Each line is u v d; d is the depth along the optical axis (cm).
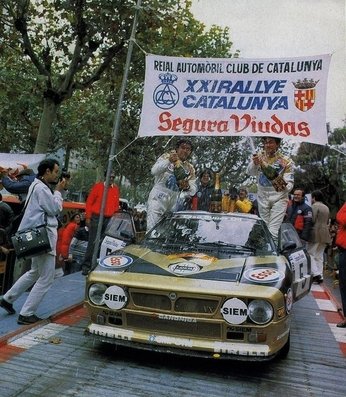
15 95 997
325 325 653
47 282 544
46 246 523
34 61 952
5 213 793
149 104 643
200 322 420
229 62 629
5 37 989
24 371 419
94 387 395
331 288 1022
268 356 413
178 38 1053
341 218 612
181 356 481
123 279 448
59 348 483
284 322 434
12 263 754
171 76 640
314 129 603
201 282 433
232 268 462
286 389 414
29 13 973
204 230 571
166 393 392
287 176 716
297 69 612
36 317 550
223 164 2059
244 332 417
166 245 548
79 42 933
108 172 643
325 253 1425
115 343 445
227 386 415
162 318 429
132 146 1931
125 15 847
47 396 373
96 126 1611
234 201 958
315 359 497
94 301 457
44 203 535
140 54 988
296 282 568
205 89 635
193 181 762
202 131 630
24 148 2066
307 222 916
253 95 625
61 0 902
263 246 539
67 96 977
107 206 874
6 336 488
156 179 762
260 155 726
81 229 1205
